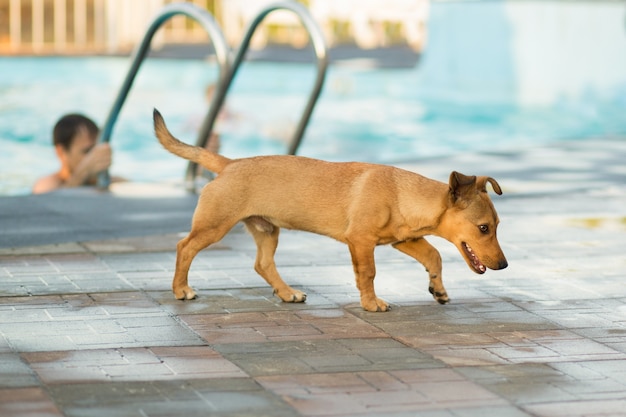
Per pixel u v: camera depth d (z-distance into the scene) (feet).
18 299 17.93
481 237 17.29
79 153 30.22
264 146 43.73
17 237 22.88
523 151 37.50
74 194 28.14
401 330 16.70
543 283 20.08
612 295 19.24
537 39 51.93
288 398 13.26
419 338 16.24
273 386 13.73
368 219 17.62
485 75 53.62
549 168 33.68
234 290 19.12
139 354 14.99
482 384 14.02
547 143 40.09
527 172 32.78
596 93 51.60
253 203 18.13
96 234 23.48
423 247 18.28
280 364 14.70
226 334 16.20
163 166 39.22
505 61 52.90
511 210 27.17
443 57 55.52
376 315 17.61
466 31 54.29
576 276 20.66
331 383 13.92
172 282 18.61
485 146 44.80
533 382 14.16
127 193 28.43
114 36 69.10
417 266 21.43
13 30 69.67
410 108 53.16
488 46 53.47
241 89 56.49
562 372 14.64
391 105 53.72
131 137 44.47
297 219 18.15
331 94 56.13
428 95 55.52
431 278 18.35
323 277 20.34
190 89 55.42
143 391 13.38
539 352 15.61
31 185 34.73
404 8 73.36
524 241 23.75
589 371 14.73
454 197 17.17
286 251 22.63
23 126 45.39
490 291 19.44
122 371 14.17
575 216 26.55
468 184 17.03
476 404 13.23
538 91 52.11
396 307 18.19
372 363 14.85
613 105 51.37
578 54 51.62
